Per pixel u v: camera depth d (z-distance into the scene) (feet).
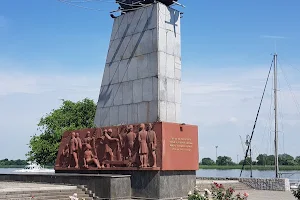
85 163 82.43
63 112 152.56
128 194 72.23
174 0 81.56
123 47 82.89
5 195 61.67
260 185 97.50
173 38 79.87
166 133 71.15
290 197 76.84
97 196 71.31
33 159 150.51
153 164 70.18
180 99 79.15
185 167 73.56
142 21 80.18
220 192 45.24
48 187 70.38
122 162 75.10
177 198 71.77
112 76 84.02
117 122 81.15
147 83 76.95
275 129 121.49
